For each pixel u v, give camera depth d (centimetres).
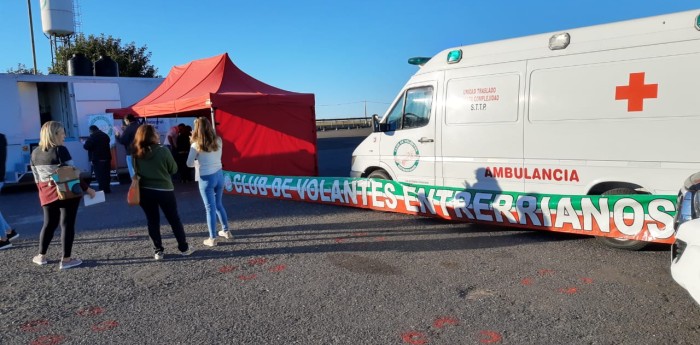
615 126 545
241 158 1132
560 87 583
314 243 615
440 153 710
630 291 437
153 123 1517
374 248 587
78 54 1553
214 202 611
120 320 399
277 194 930
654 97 517
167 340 362
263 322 389
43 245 546
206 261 551
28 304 434
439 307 411
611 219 554
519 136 622
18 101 1230
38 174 523
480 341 351
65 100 1388
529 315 392
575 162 578
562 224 589
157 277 501
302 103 1209
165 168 545
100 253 592
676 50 504
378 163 806
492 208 642
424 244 599
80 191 522
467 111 673
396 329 372
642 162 531
